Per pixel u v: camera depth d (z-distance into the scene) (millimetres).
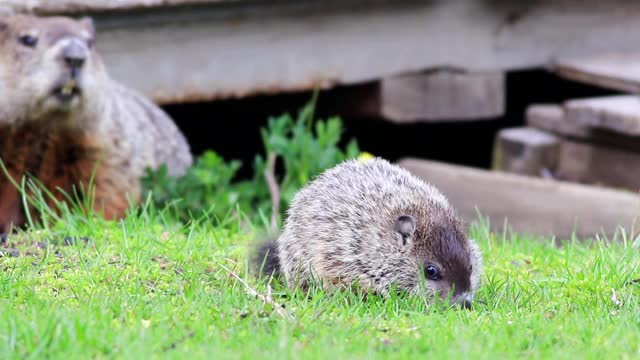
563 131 15297
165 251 9586
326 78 15289
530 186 13547
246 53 14883
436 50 15766
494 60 16094
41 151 12375
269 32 14961
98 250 9312
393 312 7961
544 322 7574
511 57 16219
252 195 13367
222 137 18031
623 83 15273
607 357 6629
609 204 12711
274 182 13219
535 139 15438
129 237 9984
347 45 15336
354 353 6746
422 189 9469
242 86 14906
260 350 6746
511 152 15625
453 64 15859
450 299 8445
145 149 13219
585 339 7078
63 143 12375
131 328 7059
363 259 8922
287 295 8500
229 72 14836
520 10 16188
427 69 15750
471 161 18531
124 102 13297
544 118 15648
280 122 13836
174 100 14594
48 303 7660
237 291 8211
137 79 14344
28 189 12438
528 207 12984
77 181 12578
